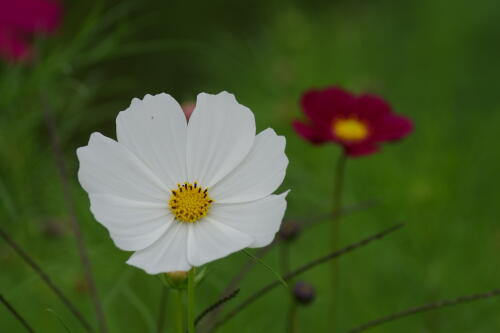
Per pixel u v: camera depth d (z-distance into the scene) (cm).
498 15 124
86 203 64
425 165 80
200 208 42
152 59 121
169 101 43
